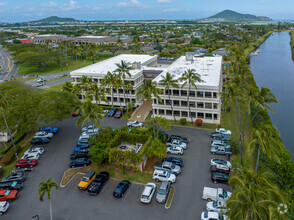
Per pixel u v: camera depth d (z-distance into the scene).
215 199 42.75
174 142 62.28
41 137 68.12
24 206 44.91
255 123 71.19
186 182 49.22
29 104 66.94
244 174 31.91
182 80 71.75
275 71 160.38
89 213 42.53
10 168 57.56
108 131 61.75
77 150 61.12
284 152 55.38
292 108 98.31
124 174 52.78
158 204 43.78
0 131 65.12
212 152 58.84
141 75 94.81
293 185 49.12
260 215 26.52
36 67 179.25
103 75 90.62
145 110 87.38
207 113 74.19
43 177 53.19
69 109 71.94
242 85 65.31
